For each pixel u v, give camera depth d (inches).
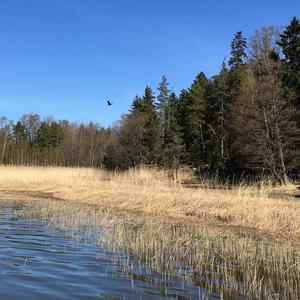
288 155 1465.3
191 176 1674.5
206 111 2482.8
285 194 1024.9
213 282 337.4
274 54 1676.9
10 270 350.9
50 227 609.0
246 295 305.0
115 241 499.2
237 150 1658.5
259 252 475.2
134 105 2837.1
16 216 727.7
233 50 2738.7
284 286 332.2
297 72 1555.1
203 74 2977.4
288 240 569.6
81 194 1072.2
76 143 3309.5
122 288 310.7
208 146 2244.1
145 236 531.5
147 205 855.1
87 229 595.2
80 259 404.8
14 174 1542.8
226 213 731.4
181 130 2716.5
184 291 310.0
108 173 1754.4
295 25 1588.3
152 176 1349.7
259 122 1477.6
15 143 3823.8
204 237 561.0
